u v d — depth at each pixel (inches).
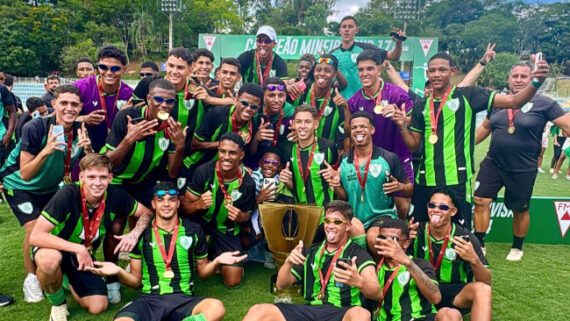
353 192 184.7
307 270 148.9
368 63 212.1
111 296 165.8
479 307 134.3
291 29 3100.4
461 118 186.7
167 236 156.3
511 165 213.0
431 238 158.2
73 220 152.2
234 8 3393.2
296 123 192.9
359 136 178.2
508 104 178.2
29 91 1502.2
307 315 137.0
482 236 225.1
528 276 197.8
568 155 445.7
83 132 166.2
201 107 199.9
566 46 3221.0
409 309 139.0
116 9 3036.4
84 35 2787.9
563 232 243.1
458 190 187.2
